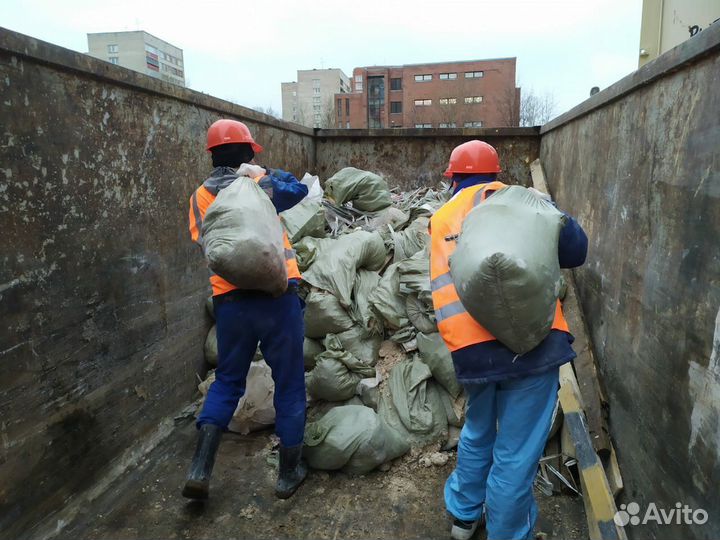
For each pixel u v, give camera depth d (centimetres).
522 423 189
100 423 250
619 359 237
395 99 5400
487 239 163
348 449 252
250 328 235
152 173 288
